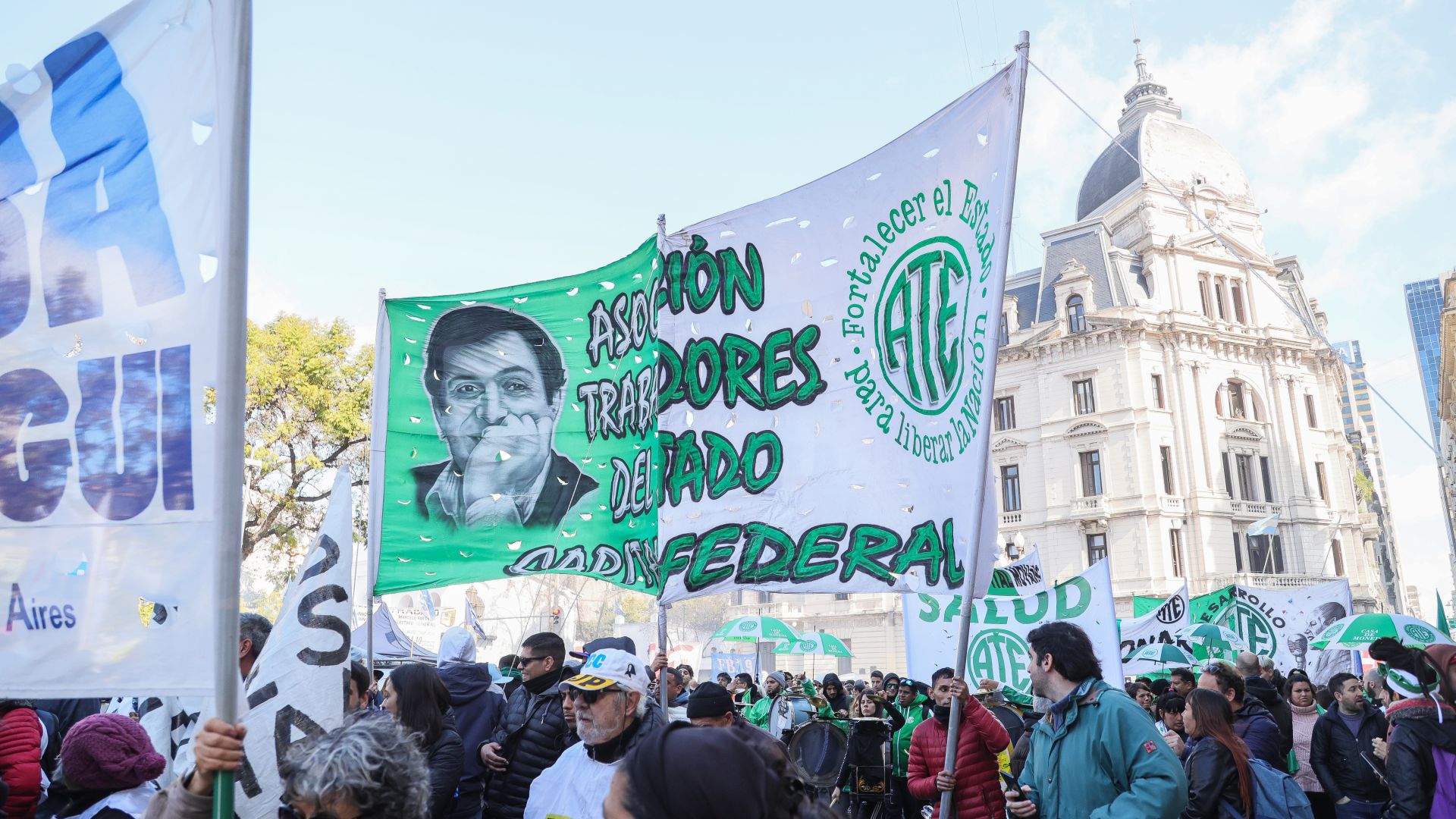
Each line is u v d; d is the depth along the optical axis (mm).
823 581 5562
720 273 6293
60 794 3811
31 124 3705
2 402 3578
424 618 27844
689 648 35844
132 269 3541
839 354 5820
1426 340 187125
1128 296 51750
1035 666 4684
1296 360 54469
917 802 9805
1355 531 53344
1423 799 5172
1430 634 11320
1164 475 50219
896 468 5461
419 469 7227
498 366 7320
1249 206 56219
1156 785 4145
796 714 13445
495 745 5754
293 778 2754
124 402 3479
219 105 3455
